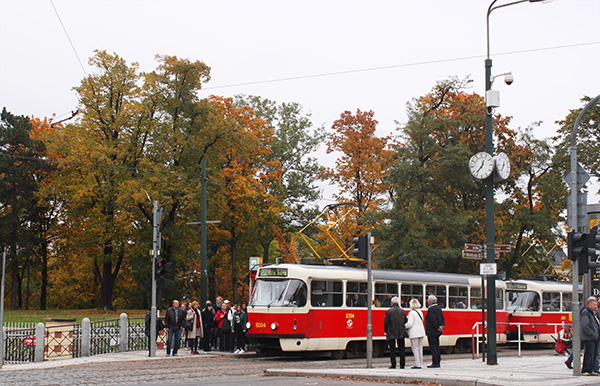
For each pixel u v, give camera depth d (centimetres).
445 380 1347
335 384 1367
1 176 5181
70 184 4600
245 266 5428
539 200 4647
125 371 1716
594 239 1492
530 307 3234
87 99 4459
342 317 2380
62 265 6009
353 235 4491
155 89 4353
